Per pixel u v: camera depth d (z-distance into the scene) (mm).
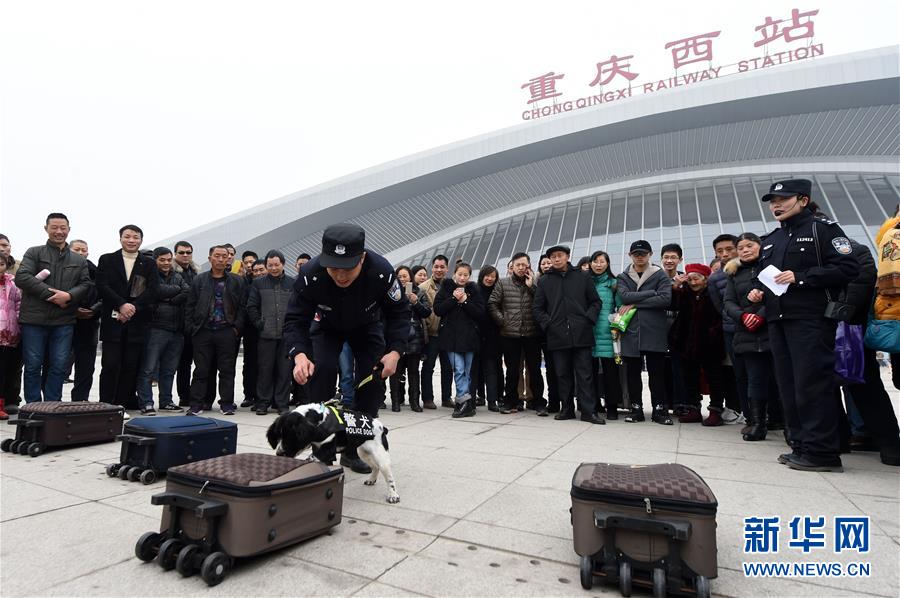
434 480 3193
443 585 1797
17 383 6230
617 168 38688
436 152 40312
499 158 38938
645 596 1764
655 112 34281
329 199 41562
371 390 3148
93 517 2486
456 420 5840
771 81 32031
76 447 4129
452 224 42688
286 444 2484
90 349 6000
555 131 36938
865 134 32531
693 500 1745
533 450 4086
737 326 4742
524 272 6500
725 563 2021
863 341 3721
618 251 28984
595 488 1864
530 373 6645
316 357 3252
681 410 5891
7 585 1772
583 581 1790
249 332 6969
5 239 5875
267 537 1949
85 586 1773
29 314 5297
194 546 1896
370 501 2773
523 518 2494
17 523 2395
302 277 2986
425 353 7227
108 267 5727
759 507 2670
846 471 3439
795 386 3561
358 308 3061
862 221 26109
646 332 5664
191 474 2031
